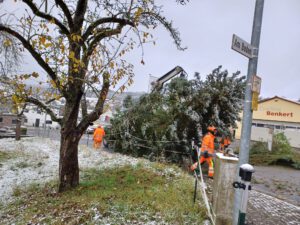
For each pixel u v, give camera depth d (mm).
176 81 14906
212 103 14523
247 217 6203
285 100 39750
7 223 6203
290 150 21000
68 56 6805
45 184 9141
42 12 7016
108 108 8125
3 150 16609
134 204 6062
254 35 4348
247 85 4340
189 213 5703
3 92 6992
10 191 9133
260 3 4316
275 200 8062
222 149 14156
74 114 7926
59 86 7098
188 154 13461
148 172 9188
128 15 7711
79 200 6578
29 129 49500
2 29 6746
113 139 17922
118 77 7613
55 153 16203
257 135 34031
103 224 5230
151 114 15188
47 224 5535
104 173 9508
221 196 5055
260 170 15281
